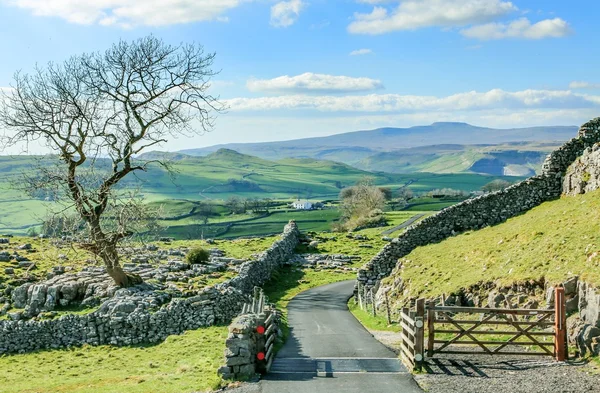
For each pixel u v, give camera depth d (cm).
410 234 5009
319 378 2173
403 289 4141
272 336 2708
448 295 3334
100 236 4141
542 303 2716
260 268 5850
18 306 4100
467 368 2212
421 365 2231
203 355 3167
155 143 4444
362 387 2019
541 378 2003
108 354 3559
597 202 3541
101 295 4156
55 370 3241
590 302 2336
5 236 6297
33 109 4128
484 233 4431
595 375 1984
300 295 5559
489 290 3150
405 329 2448
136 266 5184
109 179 4188
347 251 8306
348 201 17438
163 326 3866
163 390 2180
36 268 4834
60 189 4156
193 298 4066
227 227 18550
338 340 3175
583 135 4716
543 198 4700
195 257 5466
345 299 5309
